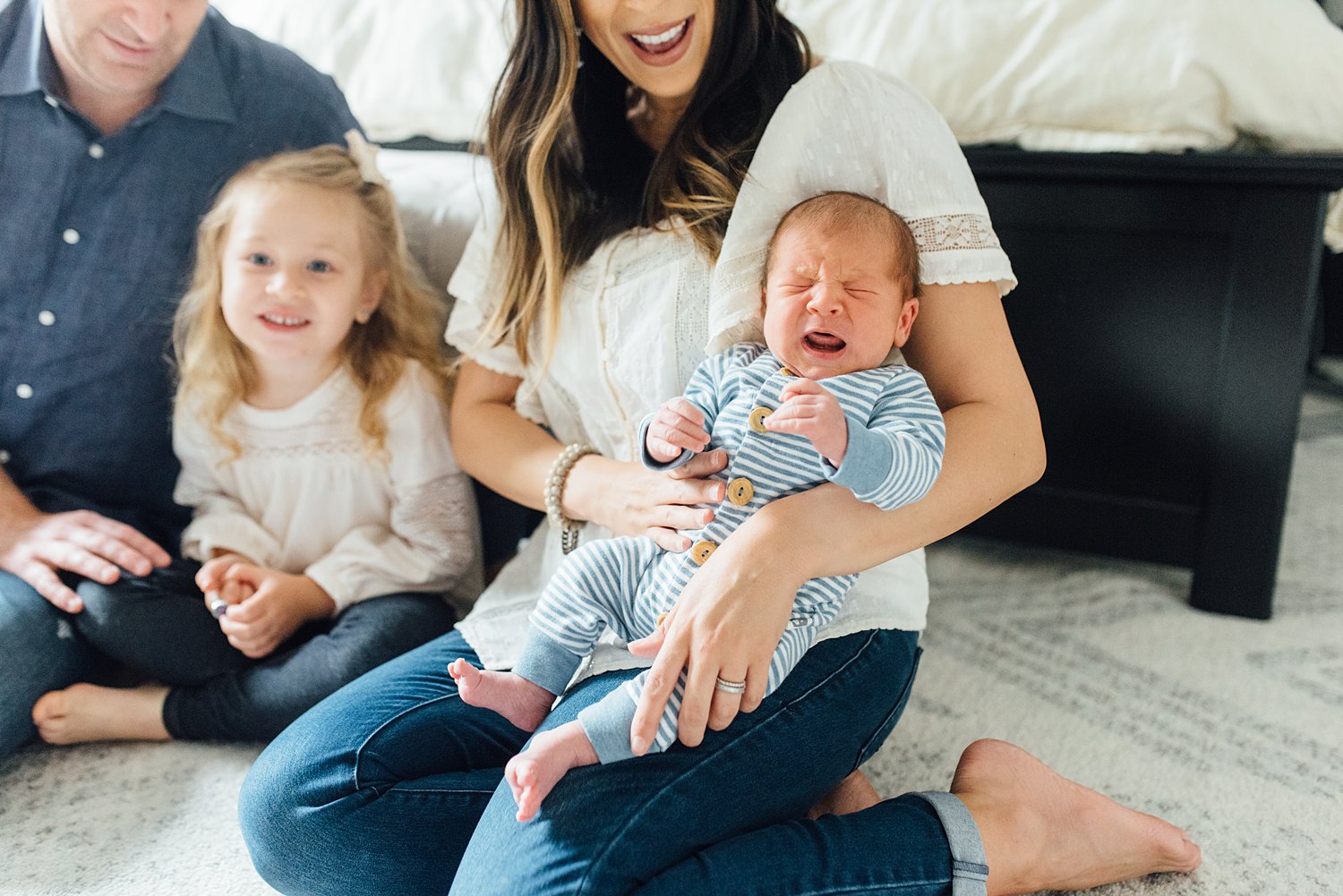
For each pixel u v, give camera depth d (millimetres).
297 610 1354
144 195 1388
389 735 1031
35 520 1374
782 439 966
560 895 811
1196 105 1527
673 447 948
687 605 908
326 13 2002
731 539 933
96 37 1266
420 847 998
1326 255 2877
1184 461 1636
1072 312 1647
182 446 1442
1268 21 1533
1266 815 1158
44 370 1396
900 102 1062
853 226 974
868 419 951
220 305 1391
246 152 1472
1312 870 1071
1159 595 1709
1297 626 1587
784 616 906
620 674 993
